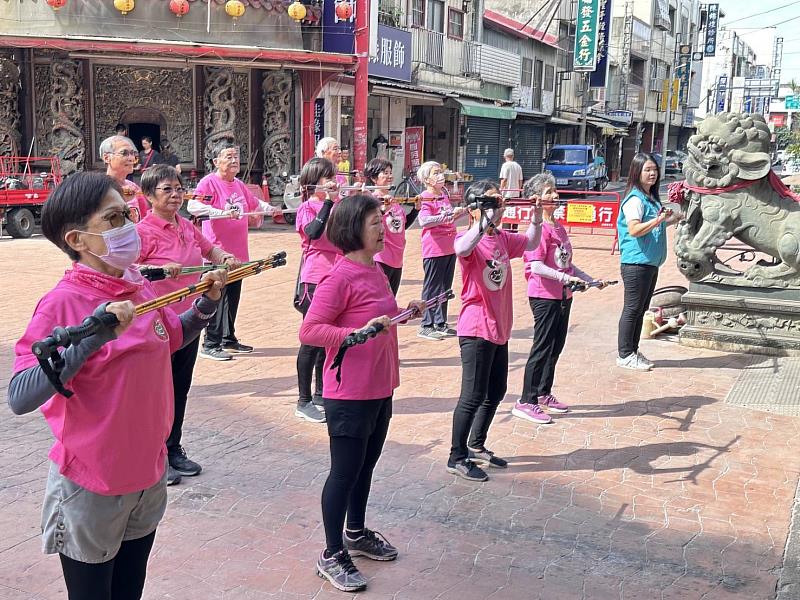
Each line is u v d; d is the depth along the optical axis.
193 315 2.86
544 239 5.67
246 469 4.91
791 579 3.81
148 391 2.52
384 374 3.67
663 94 47.38
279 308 9.57
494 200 4.52
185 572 3.73
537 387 5.93
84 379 2.40
